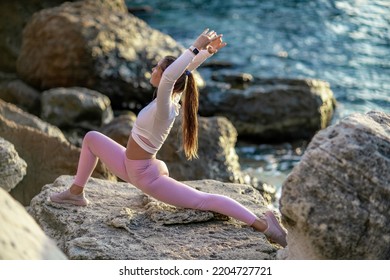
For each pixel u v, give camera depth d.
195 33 28.36
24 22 23.89
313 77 24.09
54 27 21.06
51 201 9.08
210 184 10.13
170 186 8.61
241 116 20.41
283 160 19.03
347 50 26.62
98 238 8.28
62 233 8.68
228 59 25.30
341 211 6.77
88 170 8.98
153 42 22.17
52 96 18.58
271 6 31.95
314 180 6.85
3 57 23.80
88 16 21.83
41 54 20.98
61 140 12.62
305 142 20.33
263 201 9.77
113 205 9.20
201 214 8.72
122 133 15.25
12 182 9.80
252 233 8.59
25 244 5.68
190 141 8.66
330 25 29.36
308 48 26.73
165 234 8.45
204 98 20.77
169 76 8.02
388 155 6.84
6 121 12.49
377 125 7.19
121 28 21.91
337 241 6.79
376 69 24.89
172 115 8.36
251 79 21.91
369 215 6.75
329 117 20.98
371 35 28.30
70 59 20.72
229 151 15.47
